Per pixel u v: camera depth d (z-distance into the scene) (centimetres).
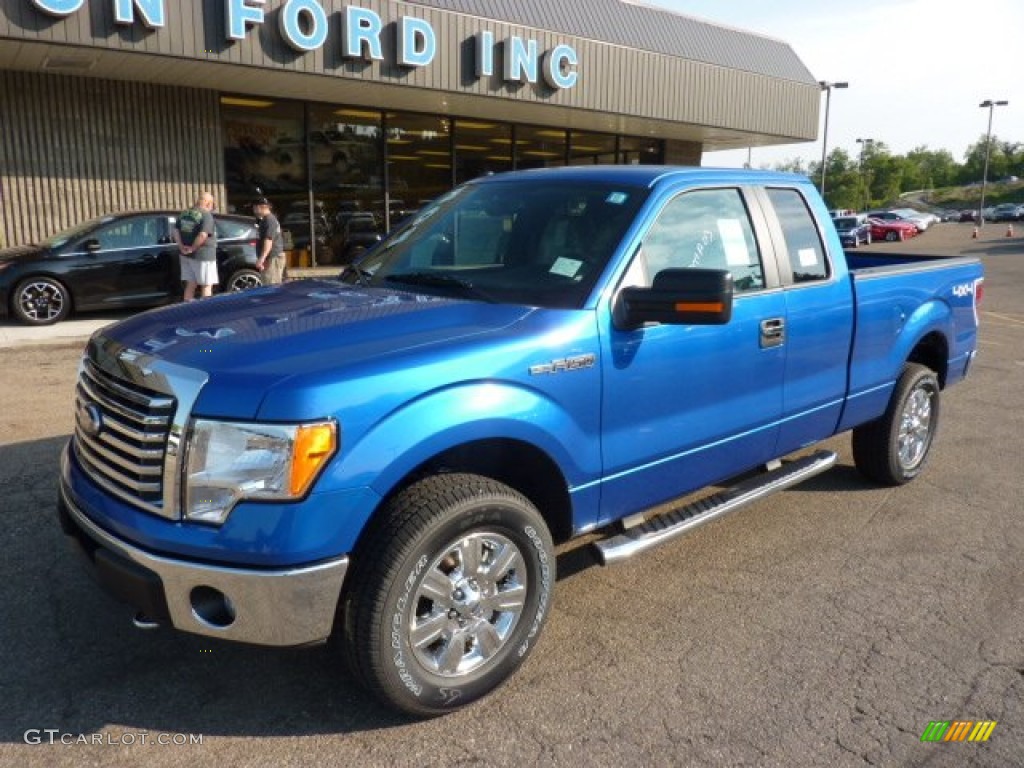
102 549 282
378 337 292
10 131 1368
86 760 269
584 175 398
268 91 1547
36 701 300
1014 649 349
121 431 279
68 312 1153
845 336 457
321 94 1571
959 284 563
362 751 278
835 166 14012
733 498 404
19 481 507
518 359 300
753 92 2066
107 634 344
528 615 313
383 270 398
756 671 330
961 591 401
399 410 270
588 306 328
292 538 254
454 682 293
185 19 1203
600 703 307
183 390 262
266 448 252
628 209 361
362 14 1348
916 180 14112
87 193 1445
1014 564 432
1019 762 279
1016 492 540
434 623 287
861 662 337
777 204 432
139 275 1191
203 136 1534
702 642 351
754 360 397
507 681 319
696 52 1917
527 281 351
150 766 268
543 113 1798
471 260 381
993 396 820
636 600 387
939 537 466
